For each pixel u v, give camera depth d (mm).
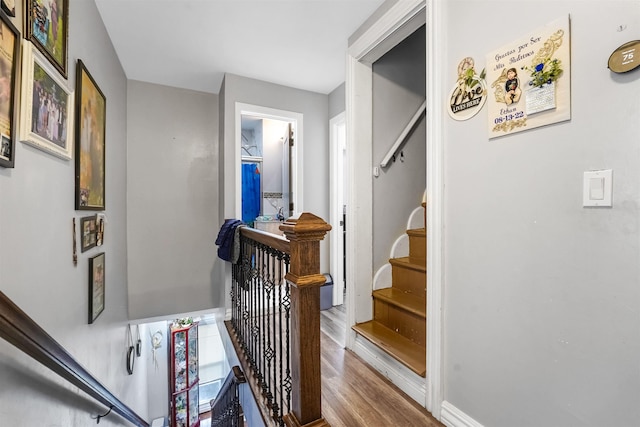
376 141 2135
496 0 1119
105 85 2088
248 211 4344
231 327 2711
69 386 1197
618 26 799
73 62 1454
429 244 1416
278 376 1882
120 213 2584
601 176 840
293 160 3244
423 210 2342
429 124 1412
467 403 1260
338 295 3189
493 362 1153
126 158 2848
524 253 1043
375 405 1486
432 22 1387
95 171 1802
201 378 5504
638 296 780
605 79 831
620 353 815
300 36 2186
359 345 1997
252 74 2820
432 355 1400
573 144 903
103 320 1947
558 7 930
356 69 2035
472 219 1233
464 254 1272
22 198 965
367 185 2076
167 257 3051
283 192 4277
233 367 2270
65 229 1344
